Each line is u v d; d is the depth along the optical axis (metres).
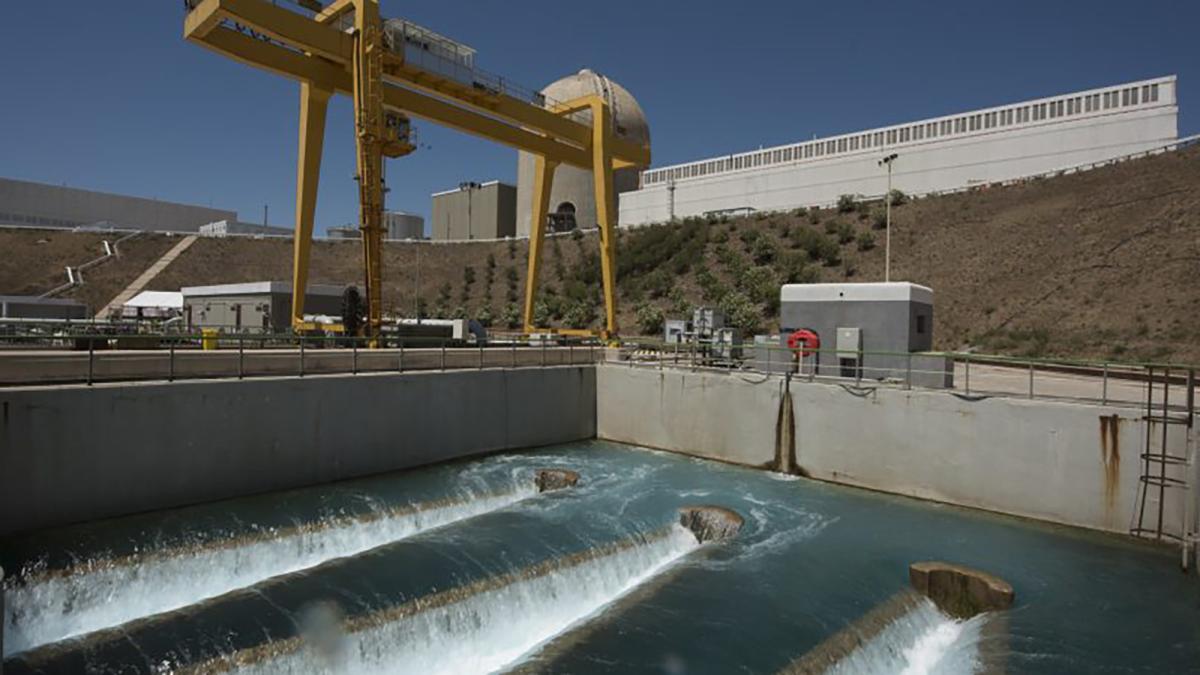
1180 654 11.32
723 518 16.56
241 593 12.09
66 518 14.52
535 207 40.72
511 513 17.06
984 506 18.28
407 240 93.38
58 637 11.26
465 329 33.38
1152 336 37.69
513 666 10.34
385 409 20.48
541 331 36.16
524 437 24.84
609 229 37.34
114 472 15.19
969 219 62.28
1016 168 66.94
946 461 18.89
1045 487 17.42
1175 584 13.94
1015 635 11.88
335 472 19.30
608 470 21.94
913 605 12.92
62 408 14.45
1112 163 60.47
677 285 65.81
